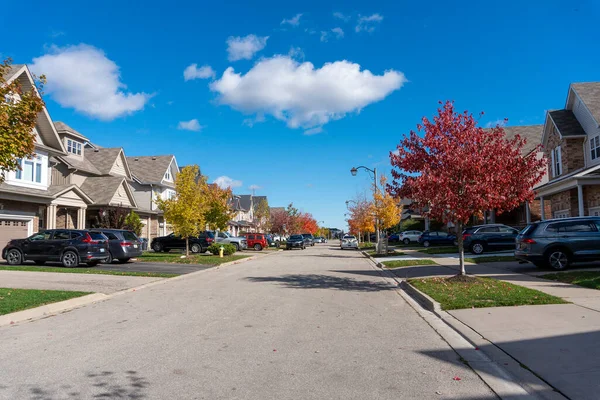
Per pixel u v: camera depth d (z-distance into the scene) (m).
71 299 11.27
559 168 27.02
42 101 11.32
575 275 13.07
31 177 24.91
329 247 57.78
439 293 11.31
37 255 20.05
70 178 33.47
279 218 71.75
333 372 5.77
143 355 6.55
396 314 9.67
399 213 35.22
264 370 5.85
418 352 6.70
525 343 6.77
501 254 23.95
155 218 43.56
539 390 5.05
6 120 10.20
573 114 26.83
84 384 5.34
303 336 7.68
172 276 17.50
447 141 12.80
